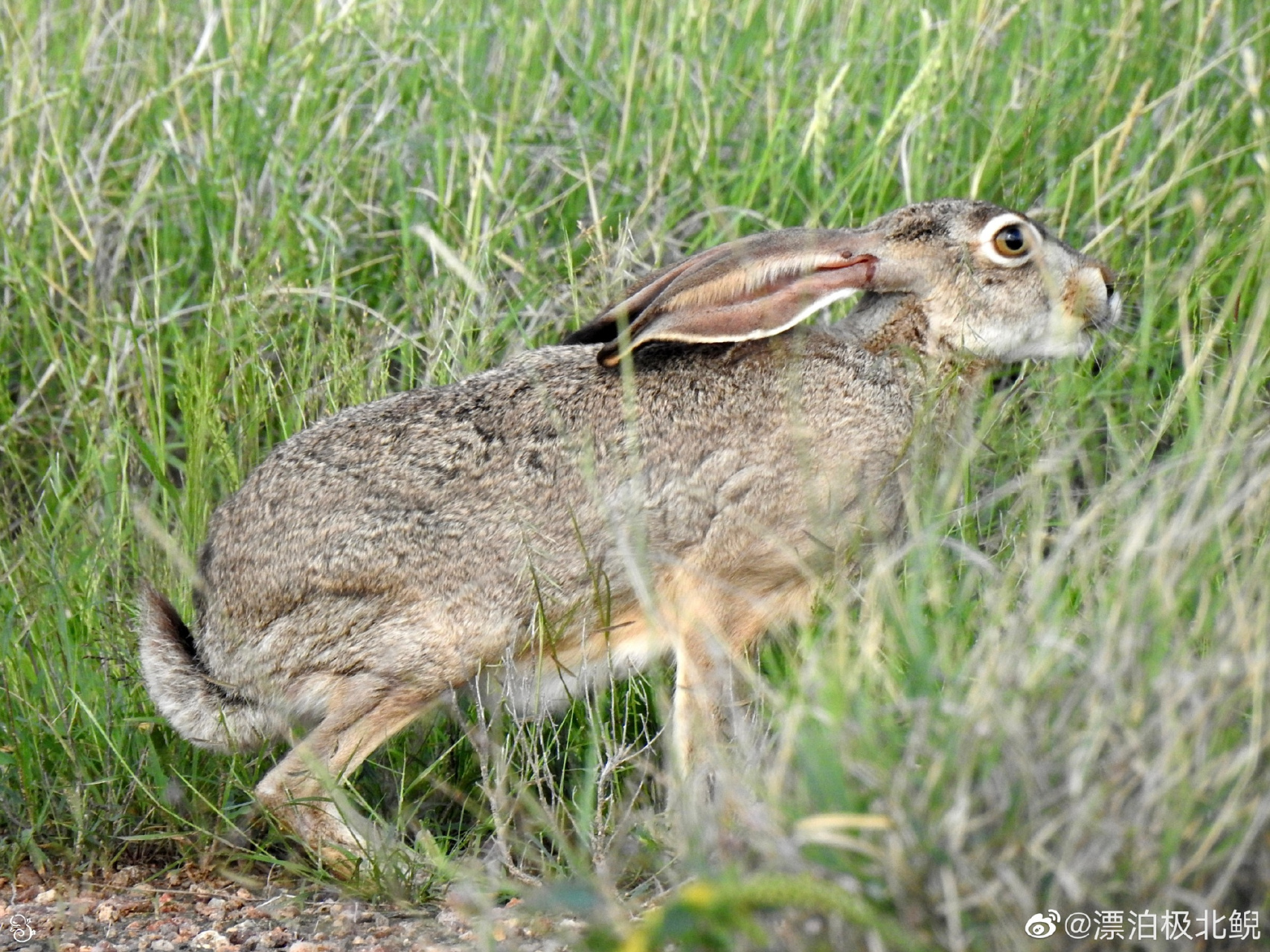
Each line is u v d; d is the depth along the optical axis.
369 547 10.67
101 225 15.12
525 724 10.83
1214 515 7.55
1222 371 11.46
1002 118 14.01
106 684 11.23
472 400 11.12
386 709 10.77
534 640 10.86
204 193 14.92
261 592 10.84
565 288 13.89
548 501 10.80
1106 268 11.63
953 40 14.59
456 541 10.71
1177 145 14.23
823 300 10.87
